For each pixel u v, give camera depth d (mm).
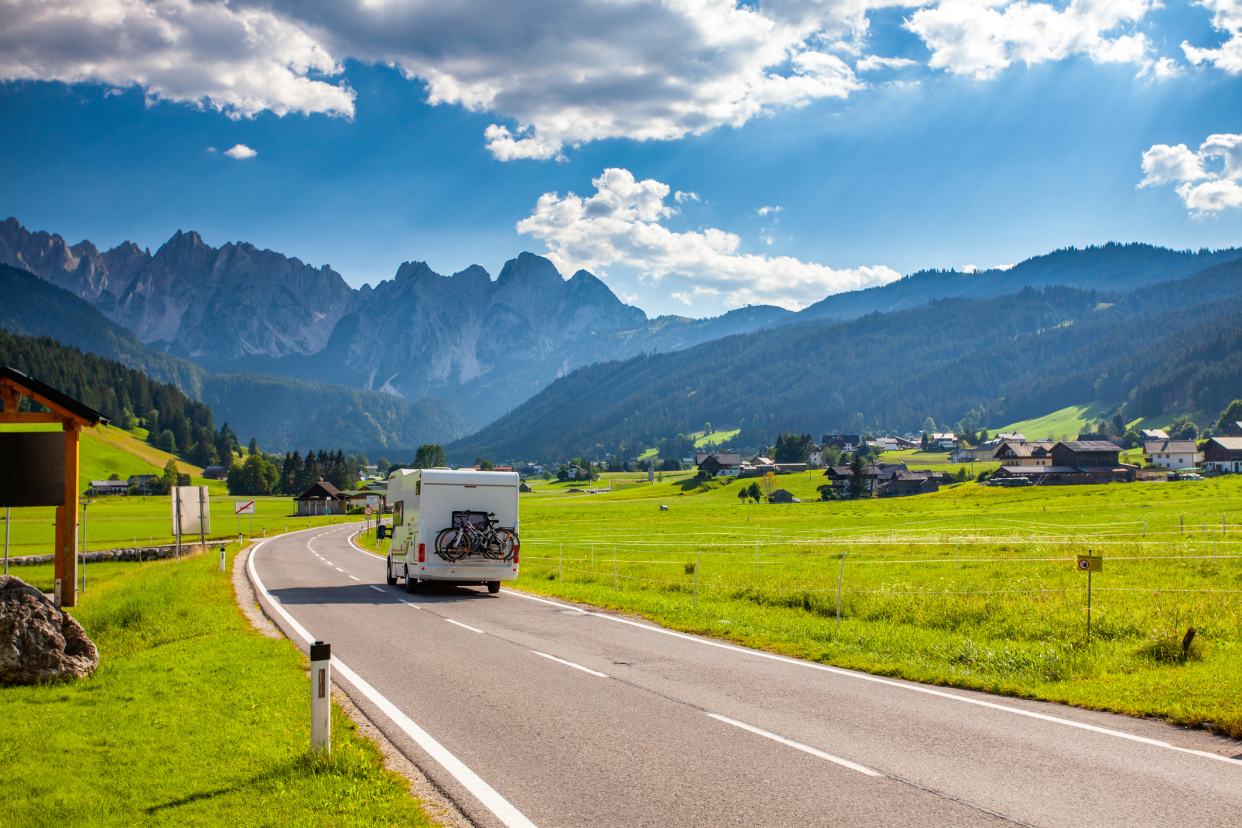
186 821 5707
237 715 8602
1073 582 21297
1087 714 8953
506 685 10484
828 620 16562
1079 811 5996
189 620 16219
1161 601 16156
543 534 62031
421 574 21828
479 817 5930
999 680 10539
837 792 6461
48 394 18016
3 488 15383
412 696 9828
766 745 7785
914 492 156750
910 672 11102
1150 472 156250
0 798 6145
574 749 7660
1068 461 163250
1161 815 5902
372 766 6973
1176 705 8797
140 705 9055
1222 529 37531
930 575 25047
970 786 6582
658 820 5867
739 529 59406
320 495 133625
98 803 6027
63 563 18219
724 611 17797
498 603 20297
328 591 23391
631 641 14141
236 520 108812
